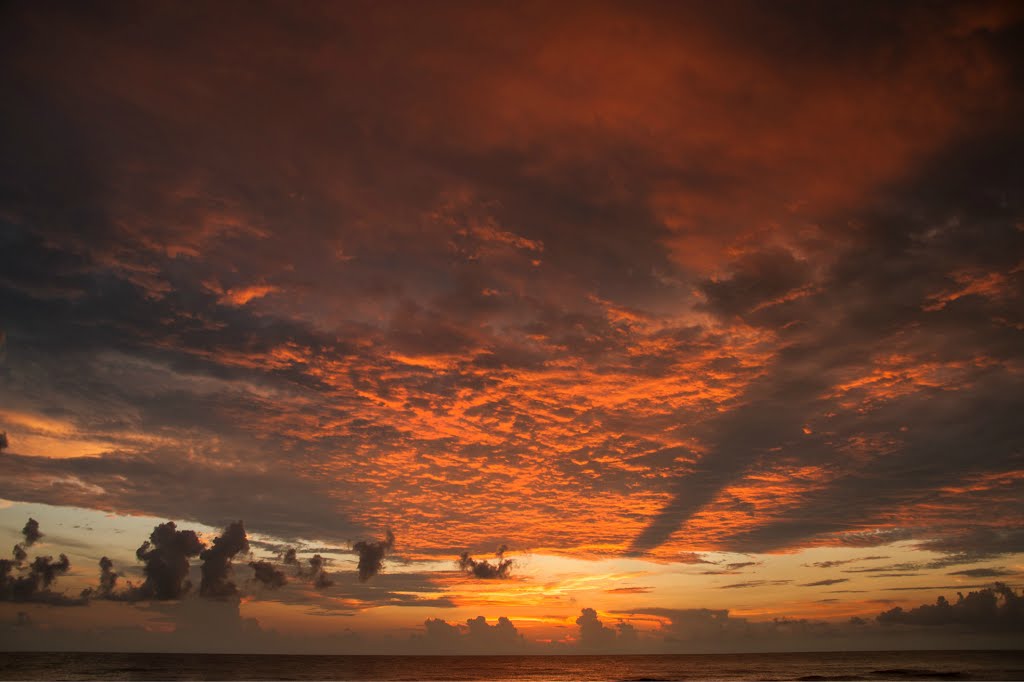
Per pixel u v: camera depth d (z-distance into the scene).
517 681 84.94
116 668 95.88
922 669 98.94
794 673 95.06
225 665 113.56
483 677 93.50
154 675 84.62
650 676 93.88
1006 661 123.12
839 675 88.81
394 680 85.81
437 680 85.75
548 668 124.56
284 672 97.38
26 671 88.81
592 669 117.12
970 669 97.62
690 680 82.56
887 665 112.44
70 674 84.75
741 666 120.88
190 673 89.44
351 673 99.56
